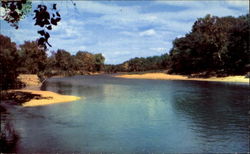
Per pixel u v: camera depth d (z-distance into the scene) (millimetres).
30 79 52375
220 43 78125
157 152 11742
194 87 48062
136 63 143125
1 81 42688
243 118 19188
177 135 14711
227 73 74500
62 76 111250
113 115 21094
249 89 41875
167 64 118000
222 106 25016
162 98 32469
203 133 15141
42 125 16922
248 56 70625
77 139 13750
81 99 31844
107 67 155250
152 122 18344
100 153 11336
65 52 127625
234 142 13172
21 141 13008
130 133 15172
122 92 40938
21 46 50281
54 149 11906
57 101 28984
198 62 85625
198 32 84625
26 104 26562
